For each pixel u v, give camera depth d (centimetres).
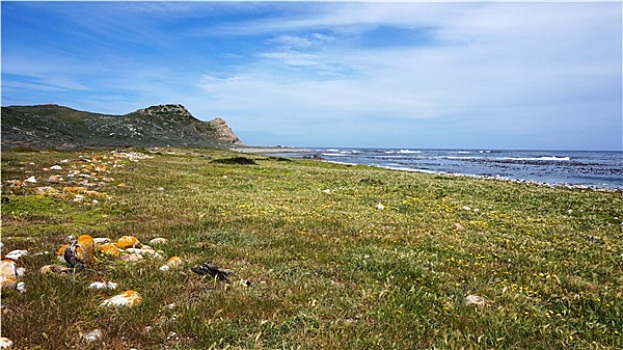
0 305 668
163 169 3644
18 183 2056
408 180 3694
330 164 6112
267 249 1133
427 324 680
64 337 580
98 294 746
